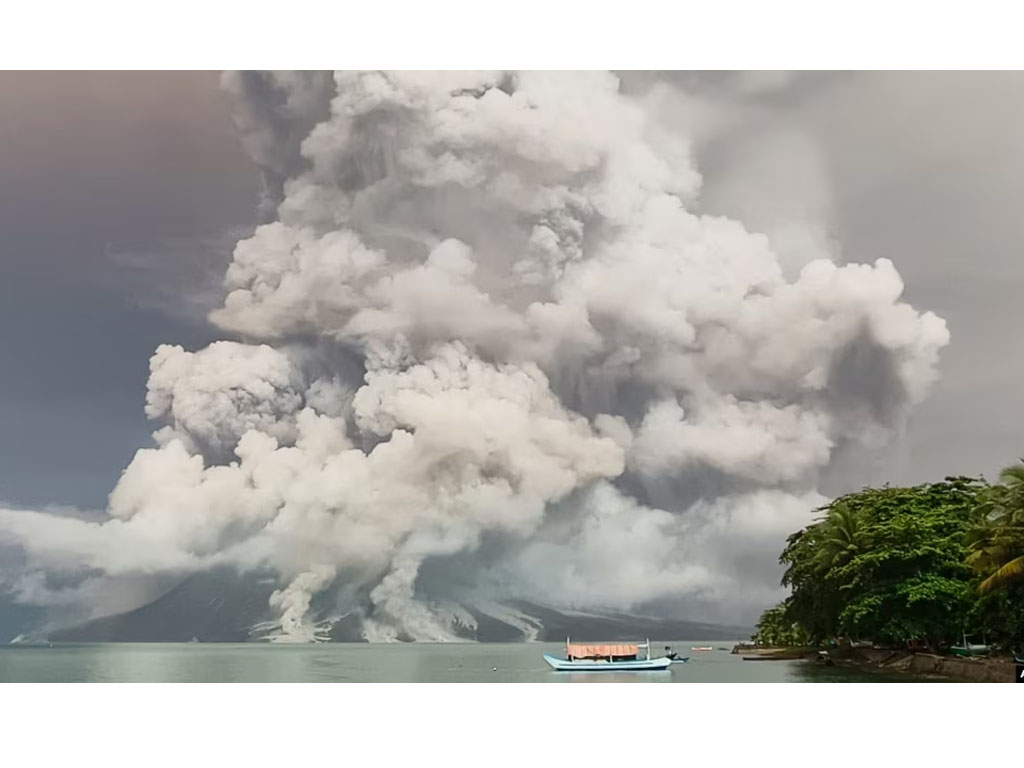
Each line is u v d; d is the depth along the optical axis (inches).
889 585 2198.6
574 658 3292.3
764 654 3661.4
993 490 1855.3
